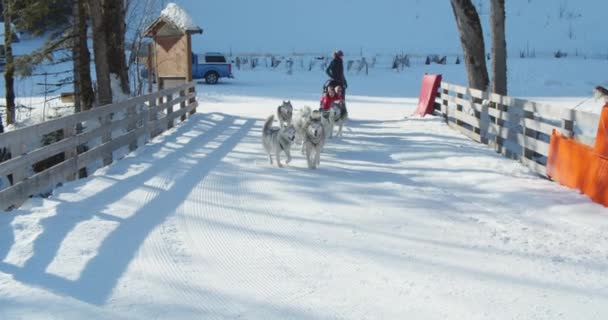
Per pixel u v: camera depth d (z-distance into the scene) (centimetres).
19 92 2545
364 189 769
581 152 712
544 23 5597
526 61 3875
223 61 3222
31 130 679
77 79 1393
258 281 465
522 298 429
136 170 884
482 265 494
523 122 909
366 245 547
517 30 5509
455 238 564
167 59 1777
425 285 455
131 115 1073
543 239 558
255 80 3516
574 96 2341
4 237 548
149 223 612
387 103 2092
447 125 1391
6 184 988
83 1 1299
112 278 466
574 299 426
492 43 1293
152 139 1205
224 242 557
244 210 668
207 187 780
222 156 1019
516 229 590
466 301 425
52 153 733
